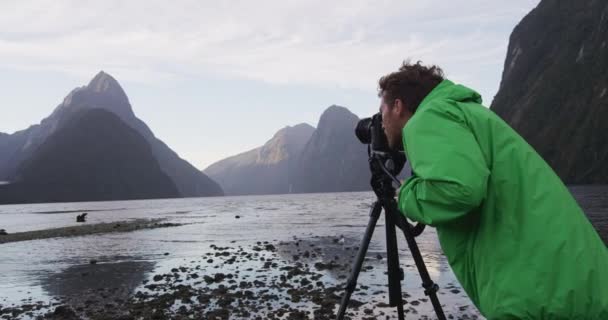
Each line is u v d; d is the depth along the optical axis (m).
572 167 108.56
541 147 122.56
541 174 2.03
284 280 10.73
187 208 88.69
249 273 12.05
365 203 86.19
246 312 7.72
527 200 1.99
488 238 2.04
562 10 171.88
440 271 11.27
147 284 11.05
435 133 2.04
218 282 10.84
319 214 48.97
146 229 32.22
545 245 1.92
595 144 106.94
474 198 1.90
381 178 3.14
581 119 117.19
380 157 3.00
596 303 1.85
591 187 80.56
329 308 7.71
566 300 1.86
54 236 27.89
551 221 1.94
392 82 2.47
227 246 19.66
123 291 10.25
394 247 3.30
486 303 2.04
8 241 25.41
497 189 2.04
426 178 1.95
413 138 2.09
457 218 1.98
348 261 13.59
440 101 2.15
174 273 12.46
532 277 1.91
